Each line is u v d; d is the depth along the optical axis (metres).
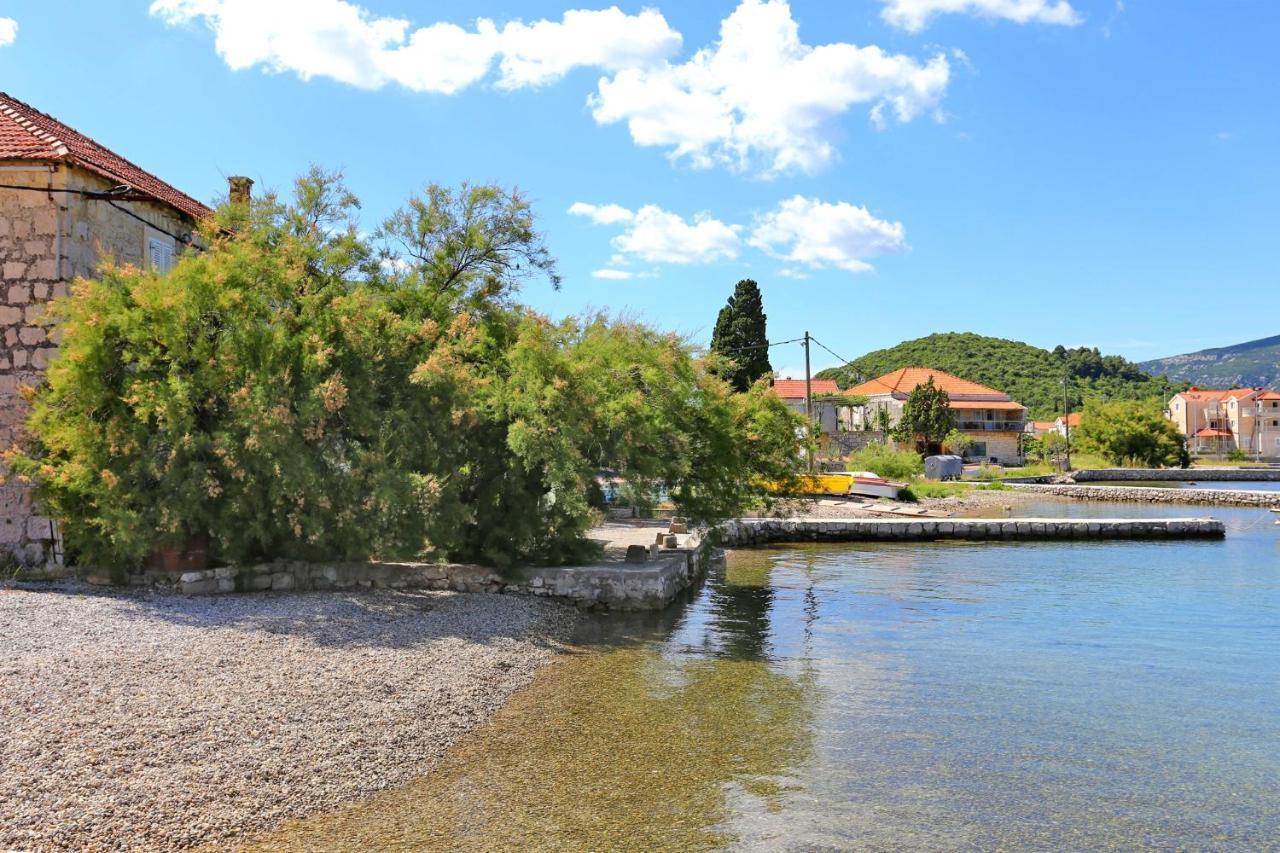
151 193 17.22
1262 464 100.62
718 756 9.34
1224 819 7.87
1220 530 35.12
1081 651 14.72
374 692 10.58
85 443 14.09
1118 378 167.12
